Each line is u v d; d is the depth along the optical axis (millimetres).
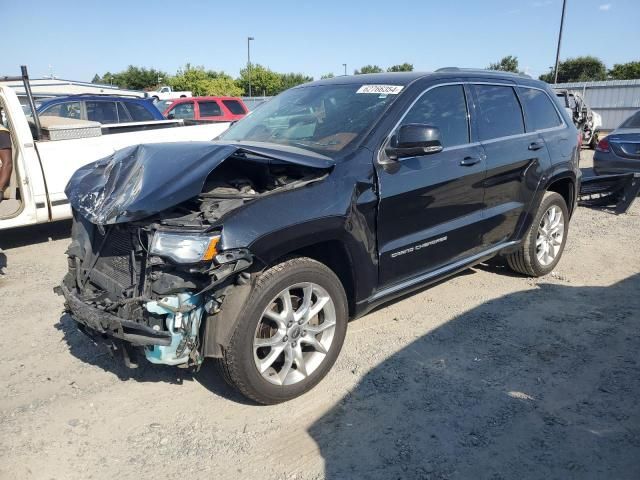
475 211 4438
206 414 3271
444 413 3238
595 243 6777
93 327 3055
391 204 3666
